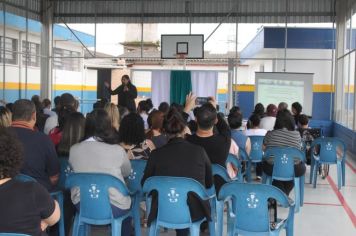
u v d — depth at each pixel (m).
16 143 1.89
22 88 11.95
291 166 4.70
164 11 12.02
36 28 12.41
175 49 11.74
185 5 11.93
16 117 3.19
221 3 11.80
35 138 3.13
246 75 19.53
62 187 3.47
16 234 1.73
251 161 5.94
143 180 3.14
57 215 2.01
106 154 3.18
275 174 4.76
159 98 10.84
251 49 14.88
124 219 3.26
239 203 2.95
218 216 3.47
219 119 4.69
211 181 3.18
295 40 12.20
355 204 5.40
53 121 5.32
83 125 3.66
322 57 12.52
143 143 3.76
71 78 15.98
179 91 10.76
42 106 6.45
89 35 14.95
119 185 3.07
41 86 12.02
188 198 2.96
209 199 3.16
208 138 3.66
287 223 3.22
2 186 1.87
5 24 10.64
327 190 6.11
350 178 6.95
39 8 11.95
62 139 3.66
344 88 11.06
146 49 17.00
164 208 3.01
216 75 10.76
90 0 12.16
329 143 6.09
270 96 11.00
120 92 9.11
